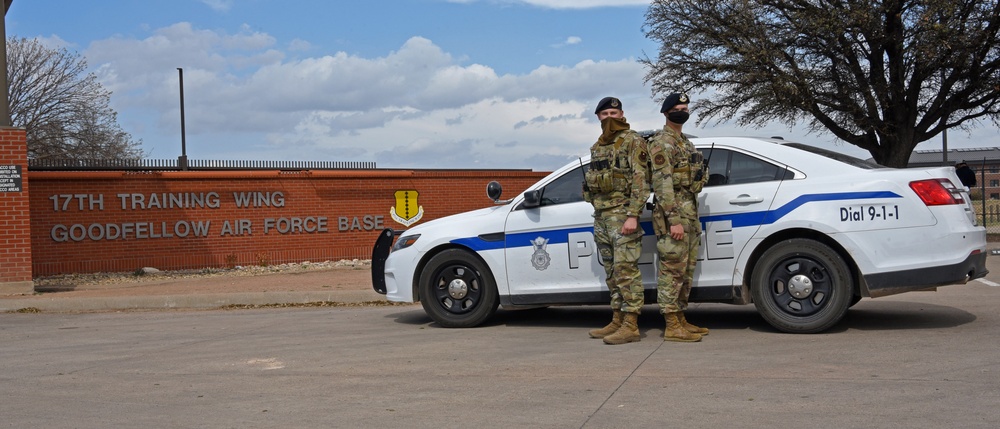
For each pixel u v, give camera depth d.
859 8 21.91
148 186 18.78
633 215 7.28
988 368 5.98
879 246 7.26
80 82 40.53
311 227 20.58
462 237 8.65
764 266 7.57
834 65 23.61
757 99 24.06
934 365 6.12
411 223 21.67
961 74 23.14
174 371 6.98
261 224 20.02
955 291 10.62
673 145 7.27
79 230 18.09
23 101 39.19
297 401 5.78
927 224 7.19
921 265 7.19
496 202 8.89
